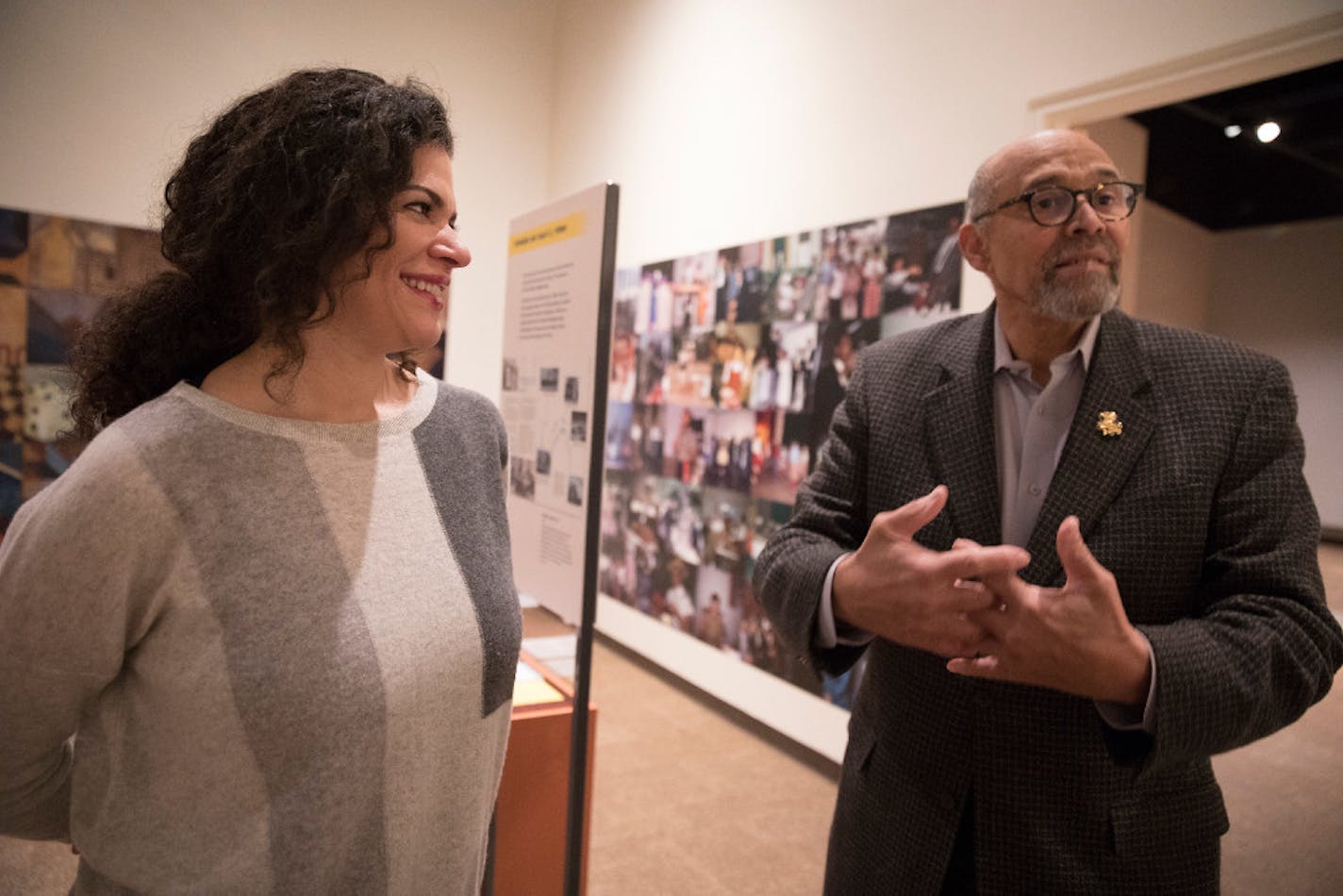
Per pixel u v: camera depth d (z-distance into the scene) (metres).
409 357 1.04
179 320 0.85
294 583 0.79
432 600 0.88
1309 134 5.77
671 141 4.61
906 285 3.12
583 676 1.83
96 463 0.74
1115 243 1.17
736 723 3.94
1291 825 2.76
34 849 2.64
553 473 2.02
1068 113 2.70
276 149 0.79
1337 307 8.46
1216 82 2.37
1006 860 1.11
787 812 3.09
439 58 5.30
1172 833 1.09
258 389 0.85
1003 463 1.26
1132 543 1.08
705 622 4.18
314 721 0.78
